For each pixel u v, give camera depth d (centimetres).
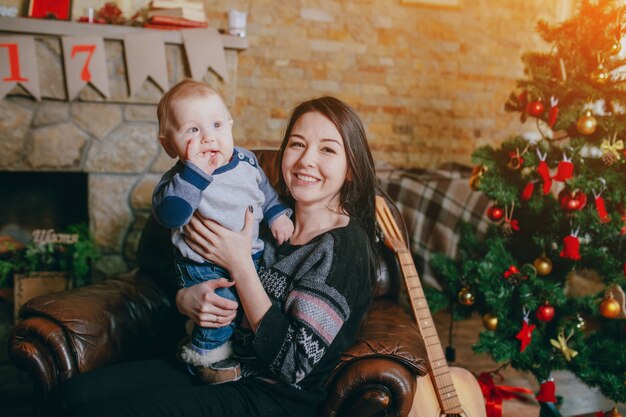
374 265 145
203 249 130
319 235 133
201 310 126
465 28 357
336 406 131
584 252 199
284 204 146
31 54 251
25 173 304
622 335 205
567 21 198
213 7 313
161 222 124
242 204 132
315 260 128
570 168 183
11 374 240
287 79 333
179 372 142
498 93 373
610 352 197
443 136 367
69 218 314
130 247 282
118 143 272
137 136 273
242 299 124
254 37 323
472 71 364
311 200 136
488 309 211
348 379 130
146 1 286
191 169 122
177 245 135
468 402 163
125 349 160
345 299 123
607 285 196
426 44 352
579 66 194
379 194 182
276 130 336
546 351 200
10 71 249
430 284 308
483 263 203
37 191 308
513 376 250
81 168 270
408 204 313
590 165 192
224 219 129
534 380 247
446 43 356
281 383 125
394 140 359
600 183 186
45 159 264
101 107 267
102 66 258
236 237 127
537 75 198
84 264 269
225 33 283
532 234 212
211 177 124
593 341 206
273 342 120
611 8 190
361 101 348
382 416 132
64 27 252
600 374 193
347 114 136
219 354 131
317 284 122
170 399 122
